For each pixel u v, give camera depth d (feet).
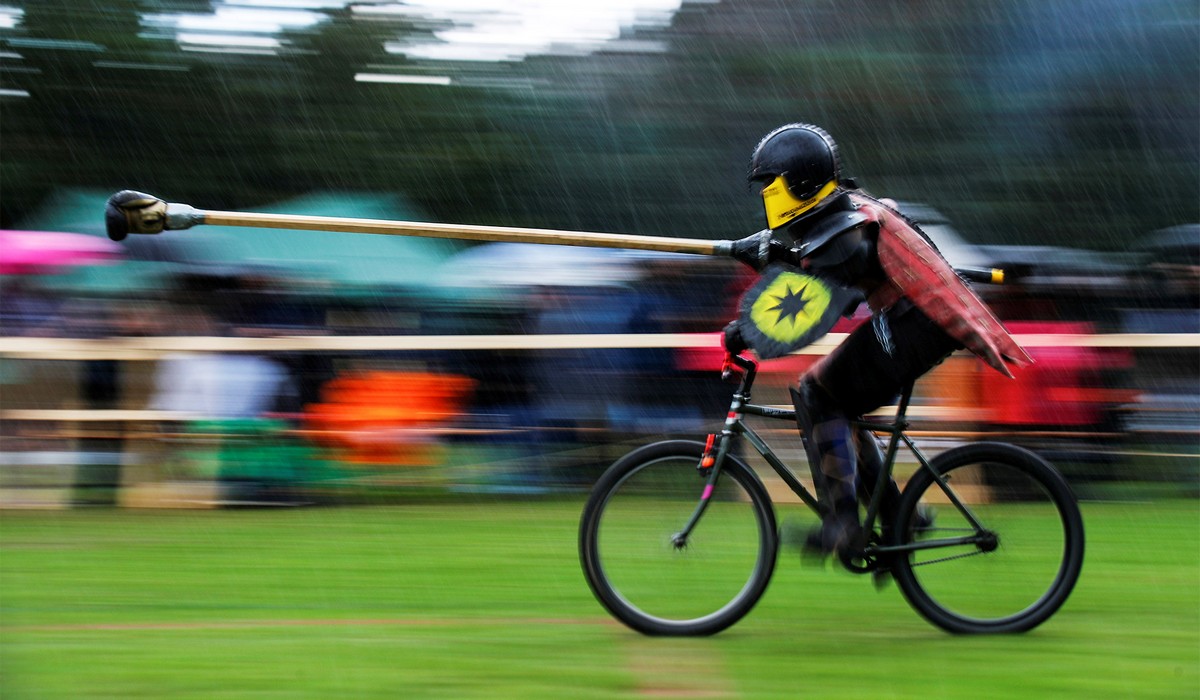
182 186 36.68
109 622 20.90
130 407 32.94
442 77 37.17
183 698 16.55
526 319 34.04
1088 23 37.29
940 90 37.22
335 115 36.86
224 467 32.81
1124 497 34.09
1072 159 37.11
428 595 23.13
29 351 32.17
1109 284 34.96
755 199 36.73
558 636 20.22
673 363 33.50
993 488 20.48
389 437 33.42
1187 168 37.19
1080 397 33.53
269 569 25.27
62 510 32.32
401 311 33.86
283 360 33.27
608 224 36.86
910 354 19.36
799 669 18.25
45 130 36.42
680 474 20.42
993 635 20.33
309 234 34.35
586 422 33.91
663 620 20.24
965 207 37.06
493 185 37.01
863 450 20.31
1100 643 19.92
